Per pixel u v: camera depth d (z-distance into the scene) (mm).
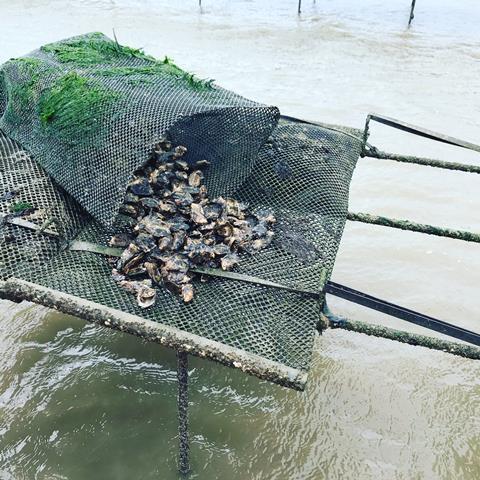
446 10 17500
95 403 4766
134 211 3531
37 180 3738
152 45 14328
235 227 3629
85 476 4234
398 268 6602
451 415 4801
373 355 5367
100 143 3664
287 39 14930
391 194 7965
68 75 4109
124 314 2852
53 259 3209
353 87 11594
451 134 9539
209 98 4309
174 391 4898
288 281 3289
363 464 4379
